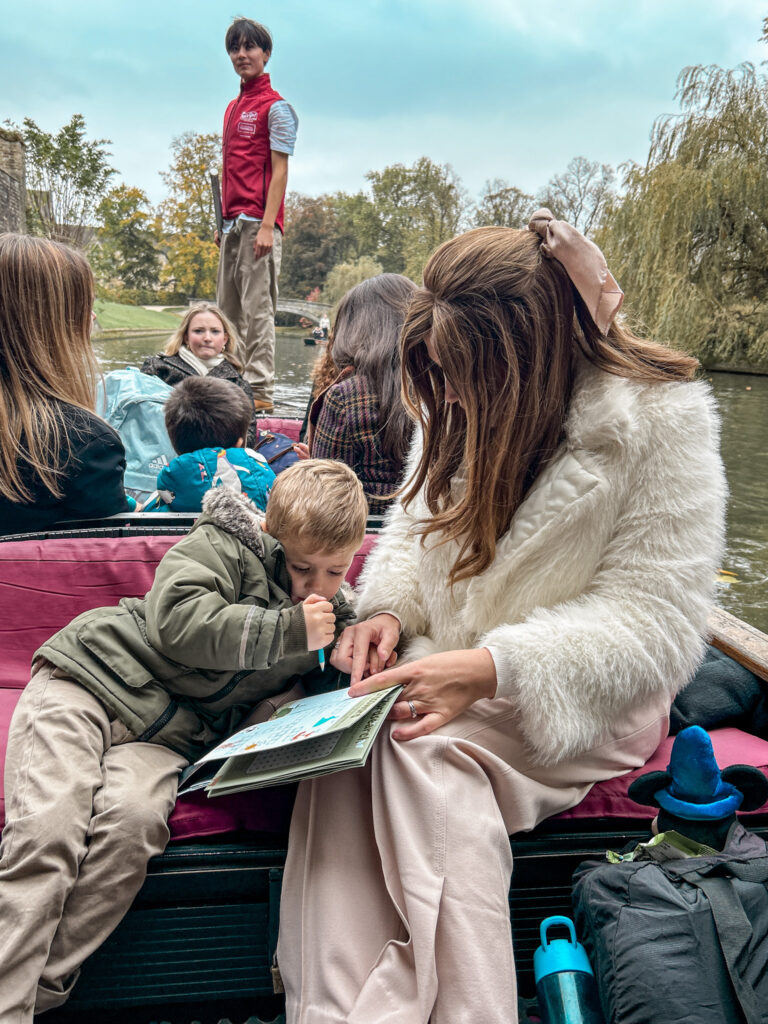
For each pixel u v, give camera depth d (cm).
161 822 156
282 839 165
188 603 162
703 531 158
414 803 146
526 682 154
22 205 2580
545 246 154
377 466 266
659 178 1537
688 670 161
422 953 131
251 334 552
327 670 195
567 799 166
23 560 215
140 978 163
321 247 7444
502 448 158
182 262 6162
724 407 1164
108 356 1311
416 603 187
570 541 158
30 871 142
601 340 159
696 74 1600
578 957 149
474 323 152
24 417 217
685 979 130
